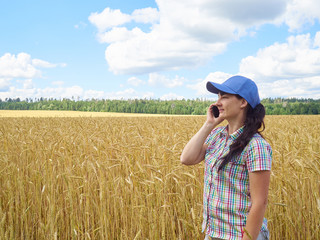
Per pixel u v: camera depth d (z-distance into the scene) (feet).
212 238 6.04
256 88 5.88
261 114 5.79
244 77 5.97
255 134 5.76
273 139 20.29
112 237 12.25
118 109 343.26
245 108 5.97
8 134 22.25
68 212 13.38
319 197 11.21
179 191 13.02
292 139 18.08
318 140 18.20
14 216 13.48
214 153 6.31
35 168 16.75
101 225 11.82
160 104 344.49
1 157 17.01
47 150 16.71
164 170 13.32
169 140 19.49
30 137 20.25
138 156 15.66
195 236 10.21
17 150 19.72
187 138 18.57
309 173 11.93
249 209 5.70
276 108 278.67
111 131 24.49
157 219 11.22
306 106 269.64
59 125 37.78
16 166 16.61
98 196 13.35
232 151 5.64
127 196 13.03
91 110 352.08
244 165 5.67
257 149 5.48
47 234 12.24
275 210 11.92
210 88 6.49
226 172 5.78
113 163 15.16
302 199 11.42
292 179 12.01
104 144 17.37
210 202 6.09
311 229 11.39
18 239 13.00
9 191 14.05
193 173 13.23
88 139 18.99
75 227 12.25
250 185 5.56
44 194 14.42
